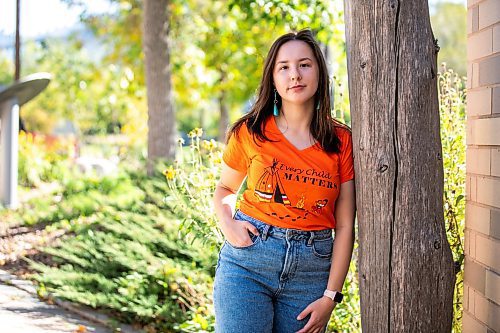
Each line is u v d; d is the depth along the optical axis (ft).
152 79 34.40
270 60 9.38
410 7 9.20
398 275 9.25
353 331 13.80
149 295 16.94
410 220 9.18
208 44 45.96
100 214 25.98
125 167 42.24
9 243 25.30
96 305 16.88
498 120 9.52
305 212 9.02
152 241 20.57
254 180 9.23
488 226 9.89
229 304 9.04
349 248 9.34
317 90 9.29
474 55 10.49
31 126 89.30
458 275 12.09
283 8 25.72
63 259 21.62
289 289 9.12
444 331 9.43
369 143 9.24
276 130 9.29
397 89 9.15
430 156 9.21
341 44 28.58
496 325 9.55
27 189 41.52
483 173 10.09
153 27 34.27
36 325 16.01
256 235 9.04
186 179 16.17
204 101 54.49
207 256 17.78
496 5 9.65
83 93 69.82
